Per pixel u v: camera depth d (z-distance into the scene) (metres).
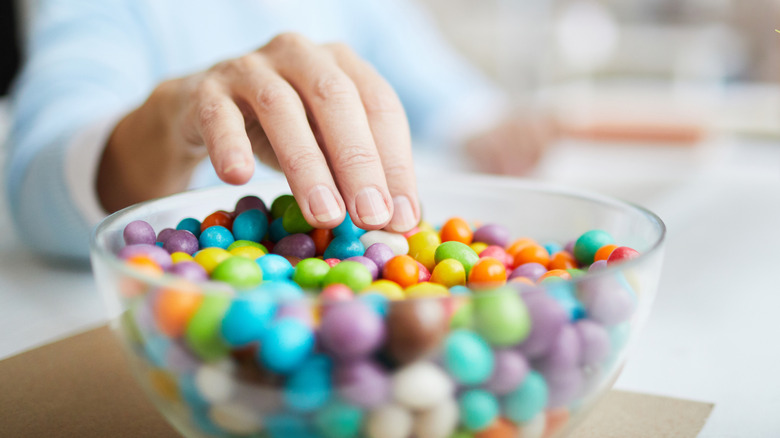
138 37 0.87
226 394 0.29
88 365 0.42
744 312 0.47
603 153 1.06
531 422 0.29
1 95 1.15
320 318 0.27
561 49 2.02
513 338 0.28
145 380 0.31
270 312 0.28
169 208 0.39
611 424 0.37
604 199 0.40
